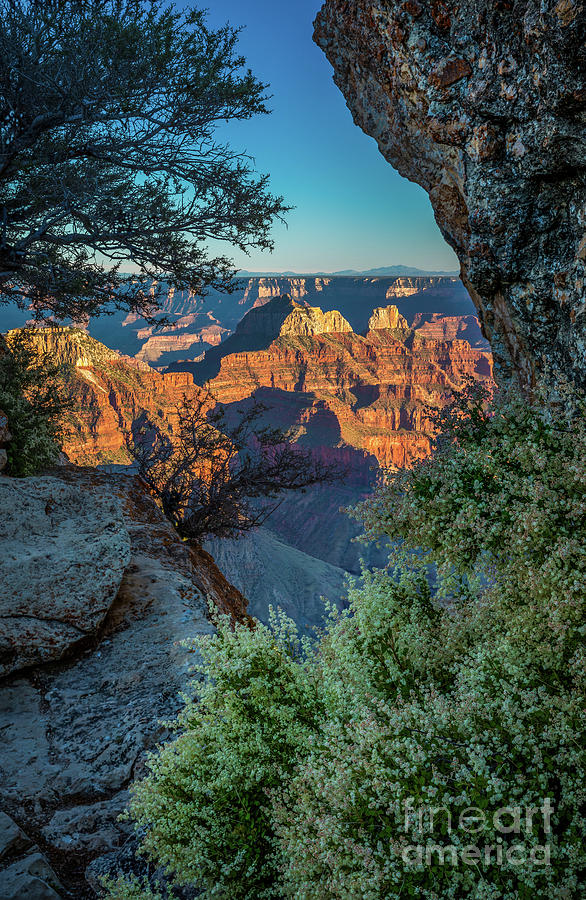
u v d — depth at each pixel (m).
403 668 2.55
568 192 4.02
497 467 2.53
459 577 2.63
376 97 5.86
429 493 2.57
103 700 5.59
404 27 4.68
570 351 4.10
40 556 6.49
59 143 8.92
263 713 2.60
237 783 2.55
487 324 5.34
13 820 4.06
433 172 5.38
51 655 6.11
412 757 1.89
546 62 3.62
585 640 2.16
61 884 3.54
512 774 1.89
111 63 7.77
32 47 7.86
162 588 7.73
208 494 14.38
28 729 5.25
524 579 2.22
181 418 15.13
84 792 4.49
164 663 6.05
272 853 2.41
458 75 4.37
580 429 2.42
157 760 2.74
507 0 3.85
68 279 10.10
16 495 7.27
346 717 2.49
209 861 2.41
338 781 2.00
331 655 2.71
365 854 1.81
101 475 11.25
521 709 2.07
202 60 8.39
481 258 4.55
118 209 9.68
